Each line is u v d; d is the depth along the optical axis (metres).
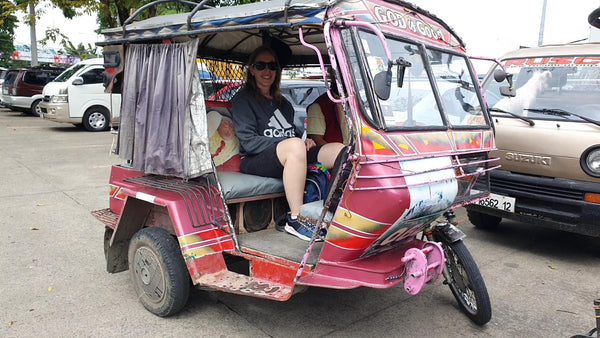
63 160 9.70
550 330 3.59
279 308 3.81
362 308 3.85
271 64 3.81
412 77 3.21
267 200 3.81
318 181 3.66
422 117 3.20
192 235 3.38
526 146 4.97
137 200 3.88
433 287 4.26
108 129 14.34
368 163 2.74
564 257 5.16
